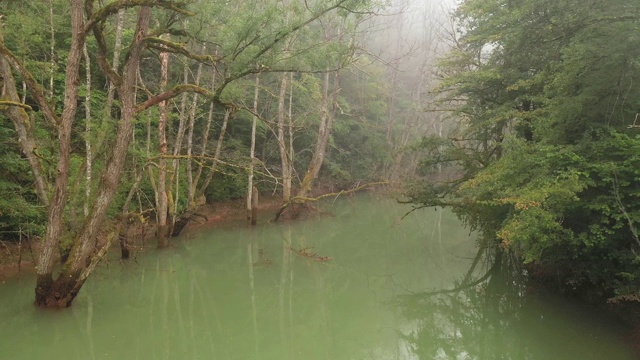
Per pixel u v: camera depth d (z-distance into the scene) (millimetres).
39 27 10898
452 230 21812
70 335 8867
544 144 9156
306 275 14258
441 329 10961
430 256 17312
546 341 9344
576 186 7555
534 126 10117
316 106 22750
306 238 18891
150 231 16656
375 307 12203
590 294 10023
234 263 14906
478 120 13547
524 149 9484
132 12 13258
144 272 13016
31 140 9727
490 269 14891
